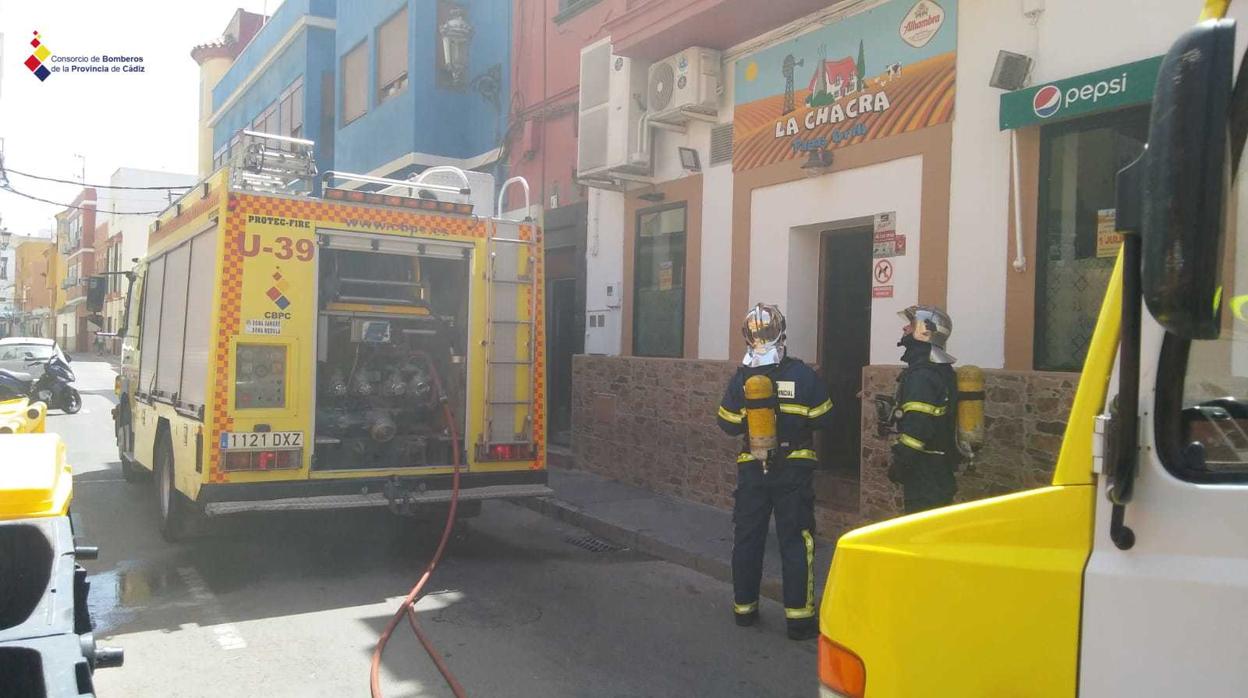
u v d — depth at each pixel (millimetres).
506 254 7543
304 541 8016
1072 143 6203
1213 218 1428
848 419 8453
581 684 4871
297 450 6586
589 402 10891
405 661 5141
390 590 6543
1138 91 5547
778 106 8516
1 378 16828
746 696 4750
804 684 4922
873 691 2031
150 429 8695
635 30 9164
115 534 8172
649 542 7777
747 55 8883
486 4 13680
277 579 6762
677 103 9211
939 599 1976
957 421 5352
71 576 3055
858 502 7766
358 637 5520
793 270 8438
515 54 12945
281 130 20141
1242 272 1807
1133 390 1748
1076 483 1900
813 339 8570
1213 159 1426
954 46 6906
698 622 5961
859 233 8320
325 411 6996
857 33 7711
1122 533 1788
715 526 8195
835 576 2182
